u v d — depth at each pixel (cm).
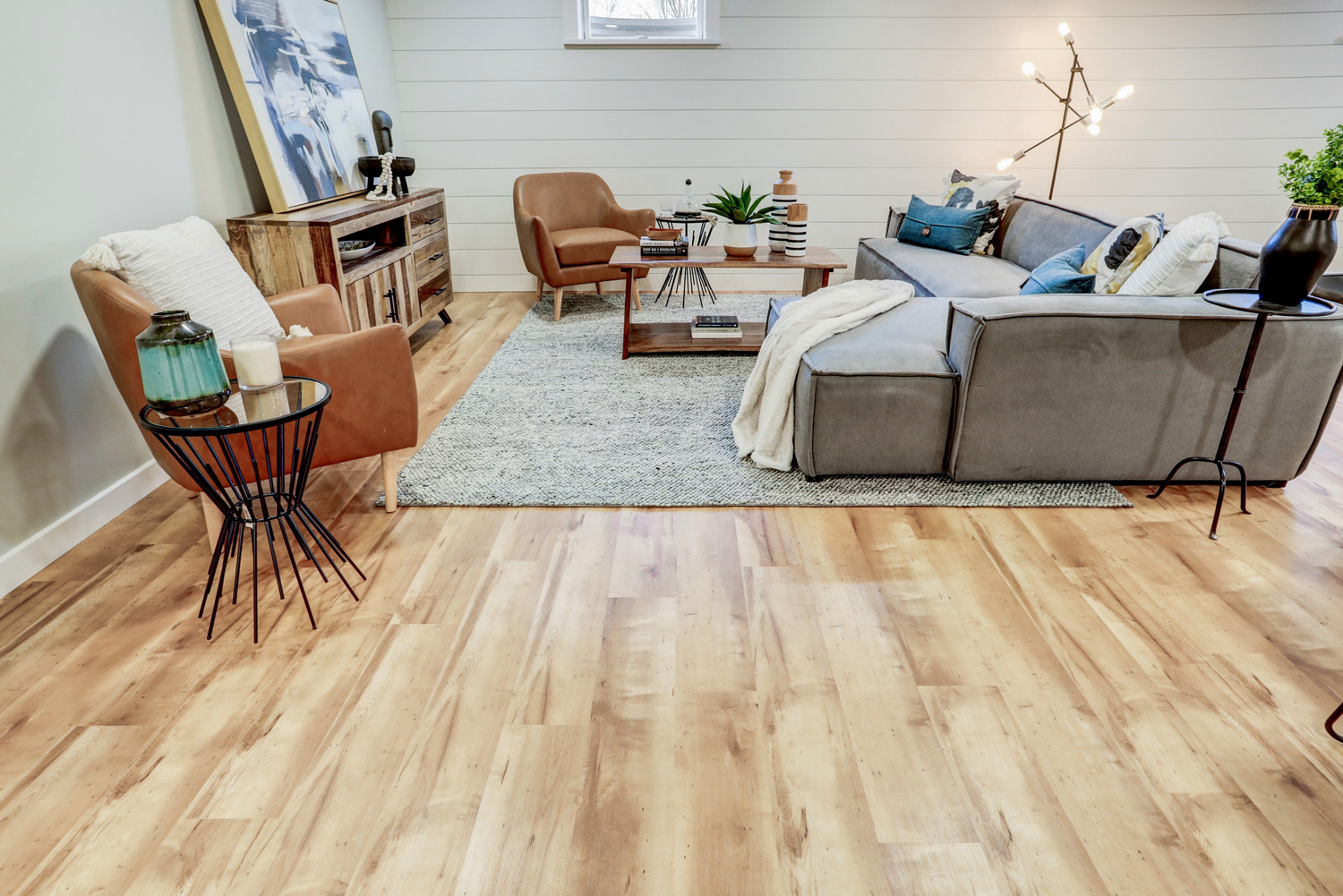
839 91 469
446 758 142
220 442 173
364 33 425
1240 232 495
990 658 168
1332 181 181
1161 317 220
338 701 155
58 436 211
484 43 459
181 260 207
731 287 514
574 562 204
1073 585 194
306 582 196
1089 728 149
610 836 127
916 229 428
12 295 197
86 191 223
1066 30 422
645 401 316
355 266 327
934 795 135
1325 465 263
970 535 217
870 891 118
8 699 155
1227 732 148
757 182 488
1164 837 127
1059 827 129
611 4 466
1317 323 221
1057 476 241
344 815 130
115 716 151
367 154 398
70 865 121
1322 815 131
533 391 327
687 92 470
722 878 120
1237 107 468
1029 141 479
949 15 454
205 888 118
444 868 121
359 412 209
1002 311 224
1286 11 448
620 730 148
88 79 224
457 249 503
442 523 224
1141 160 480
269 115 309
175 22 267
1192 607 186
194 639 174
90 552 210
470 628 178
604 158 483
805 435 241
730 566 203
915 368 234
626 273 356
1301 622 180
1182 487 246
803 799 134
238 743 145
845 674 163
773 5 452
